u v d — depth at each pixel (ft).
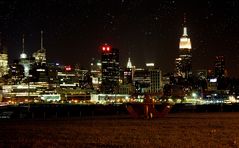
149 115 319.27
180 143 136.26
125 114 451.12
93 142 142.31
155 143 137.39
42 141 147.13
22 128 217.36
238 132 177.99
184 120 278.87
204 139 148.25
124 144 135.44
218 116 346.74
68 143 140.05
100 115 431.02
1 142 144.87
